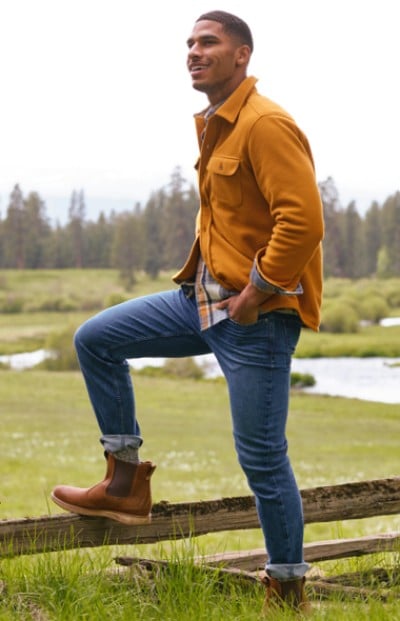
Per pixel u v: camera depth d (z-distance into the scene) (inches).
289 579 172.7
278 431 168.2
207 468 1291.8
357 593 192.7
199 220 173.0
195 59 165.3
